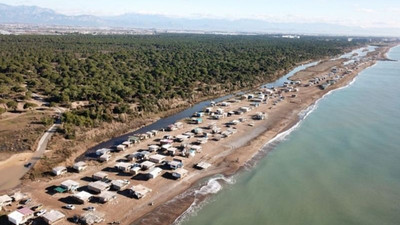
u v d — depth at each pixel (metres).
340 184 82.94
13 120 110.75
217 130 116.00
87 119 110.12
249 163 94.38
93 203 71.12
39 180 78.81
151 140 106.38
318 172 89.12
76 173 83.31
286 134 117.75
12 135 98.31
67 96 129.62
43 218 64.12
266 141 110.75
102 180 79.44
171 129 115.62
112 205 71.00
